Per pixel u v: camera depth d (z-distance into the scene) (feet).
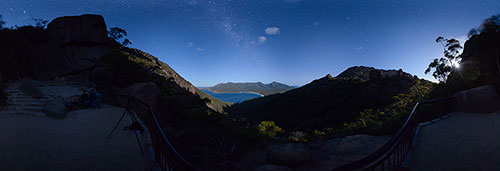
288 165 24.76
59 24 88.58
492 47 61.00
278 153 25.90
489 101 26.71
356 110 212.02
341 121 195.00
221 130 47.91
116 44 153.17
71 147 19.79
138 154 18.99
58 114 30.89
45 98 43.37
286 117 264.52
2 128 22.91
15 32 88.58
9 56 67.36
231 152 37.86
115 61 66.39
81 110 36.58
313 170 22.79
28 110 34.17
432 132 21.93
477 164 13.87
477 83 54.60
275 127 77.66
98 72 72.79
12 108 34.40
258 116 312.29
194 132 44.80
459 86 60.54
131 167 16.48
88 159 17.51
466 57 71.05
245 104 567.18
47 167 15.64
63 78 77.15
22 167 15.28
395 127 30.48
